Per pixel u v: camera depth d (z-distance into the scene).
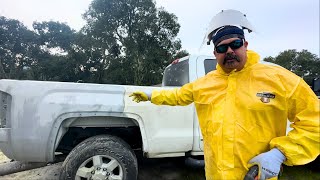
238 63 1.50
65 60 37.88
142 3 31.06
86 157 2.89
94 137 3.09
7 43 44.66
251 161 1.43
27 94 2.91
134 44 30.42
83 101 3.01
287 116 1.50
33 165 3.41
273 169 1.34
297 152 1.35
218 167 1.51
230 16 1.55
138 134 3.64
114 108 3.07
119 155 2.96
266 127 1.44
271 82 1.43
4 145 2.88
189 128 3.41
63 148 3.51
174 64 4.57
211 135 1.59
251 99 1.44
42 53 46.72
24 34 45.44
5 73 44.16
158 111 3.28
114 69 31.56
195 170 4.32
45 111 2.91
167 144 3.28
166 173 4.20
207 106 1.63
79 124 3.15
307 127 1.35
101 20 31.44
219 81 1.61
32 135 2.87
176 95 2.02
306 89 1.41
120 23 31.70
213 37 1.56
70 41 46.91
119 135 3.56
